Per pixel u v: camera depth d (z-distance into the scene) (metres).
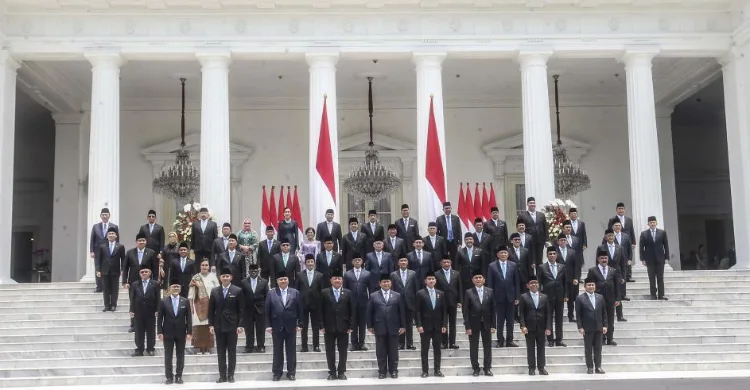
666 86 28.05
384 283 14.78
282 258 16.66
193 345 16.09
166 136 29.31
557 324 16.31
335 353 15.39
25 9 22.11
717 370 15.69
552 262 16.44
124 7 22.25
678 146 33.72
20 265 32.50
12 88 22.36
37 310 18.16
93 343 16.48
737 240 22.84
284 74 26.38
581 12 22.88
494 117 29.70
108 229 18.86
